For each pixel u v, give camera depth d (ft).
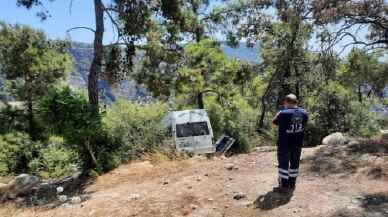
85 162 40.47
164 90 78.74
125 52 58.95
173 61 72.43
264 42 97.14
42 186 37.01
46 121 38.22
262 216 22.52
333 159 32.50
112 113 57.72
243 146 62.08
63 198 31.09
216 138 67.26
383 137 42.83
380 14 60.49
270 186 27.12
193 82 86.79
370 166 29.50
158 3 59.11
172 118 60.54
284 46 94.58
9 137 75.05
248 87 111.24
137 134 47.52
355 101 70.38
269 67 103.55
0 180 54.03
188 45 87.61
